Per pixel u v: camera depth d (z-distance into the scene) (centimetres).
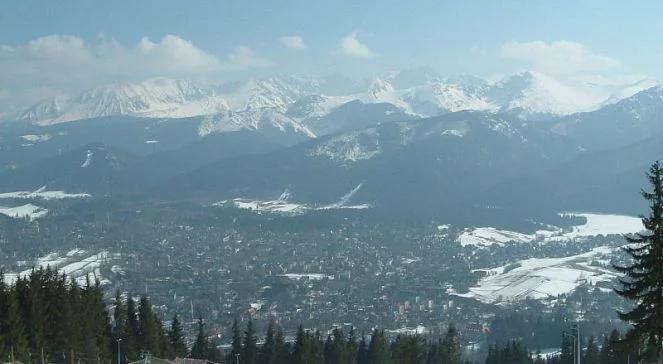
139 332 17088
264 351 18712
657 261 6769
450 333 19362
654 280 6769
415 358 18225
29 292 14500
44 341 14425
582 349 19800
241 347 18962
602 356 16488
